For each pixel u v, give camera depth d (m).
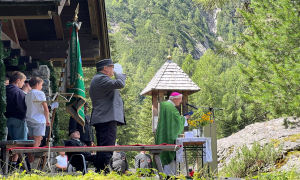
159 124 7.98
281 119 15.23
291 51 10.20
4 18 7.47
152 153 5.55
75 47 8.02
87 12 13.30
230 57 16.84
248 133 15.20
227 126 40.31
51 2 7.12
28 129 7.50
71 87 7.74
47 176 4.90
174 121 7.91
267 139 13.67
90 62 15.53
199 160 7.93
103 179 4.68
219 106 42.28
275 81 9.84
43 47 12.70
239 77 44.19
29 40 13.13
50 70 12.66
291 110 9.92
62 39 13.16
